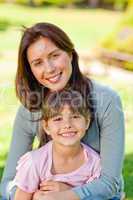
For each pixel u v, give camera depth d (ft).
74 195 10.76
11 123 25.11
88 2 97.19
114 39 40.96
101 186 11.04
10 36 56.29
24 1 92.99
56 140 11.08
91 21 74.64
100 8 94.38
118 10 92.27
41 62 10.90
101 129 11.49
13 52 46.03
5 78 33.58
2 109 26.11
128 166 19.33
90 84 11.41
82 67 37.63
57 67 10.85
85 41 55.01
